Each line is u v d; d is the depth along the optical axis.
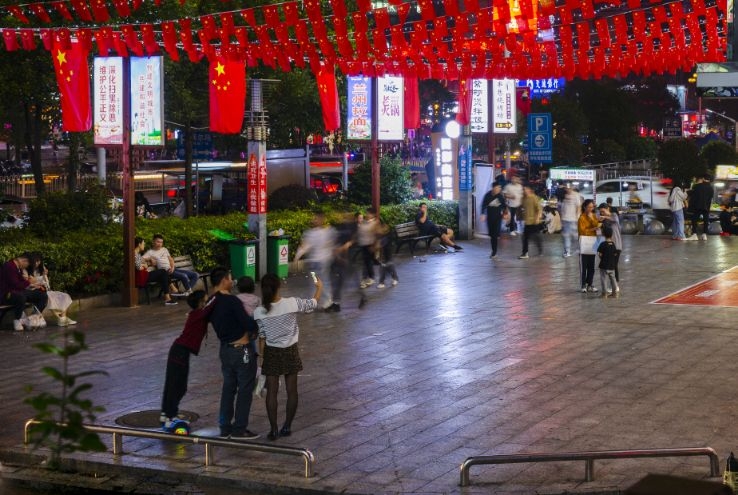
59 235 20.03
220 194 36.81
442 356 14.25
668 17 9.29
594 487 8.56
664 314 17.45
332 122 20.47
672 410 11.13
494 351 14.54
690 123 69.19
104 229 20.83
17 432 10.64
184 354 10.39
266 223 22.84
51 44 13.80
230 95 17.92
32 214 20.58
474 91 31.06
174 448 10.02
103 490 9.08
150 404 11.76
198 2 25.59
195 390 12.39
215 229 22.47
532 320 17.06
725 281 21.41
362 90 25.75
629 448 9.73
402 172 30.66
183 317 17.92
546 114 34.34
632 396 11.78
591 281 20.16
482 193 31.33
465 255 26.91
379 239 21.16
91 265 19.03
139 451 9.91
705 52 10.12
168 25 12.16
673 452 8.63
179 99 28.78
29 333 16.31
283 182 34.25
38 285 16.66
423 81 46.97
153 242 19.50
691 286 20.77
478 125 31.25
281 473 9.16
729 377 12.67
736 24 8.23
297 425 10.75
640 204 33.81
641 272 23.09
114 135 18.86
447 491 8.59
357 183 30.45
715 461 8.67
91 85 23.66
